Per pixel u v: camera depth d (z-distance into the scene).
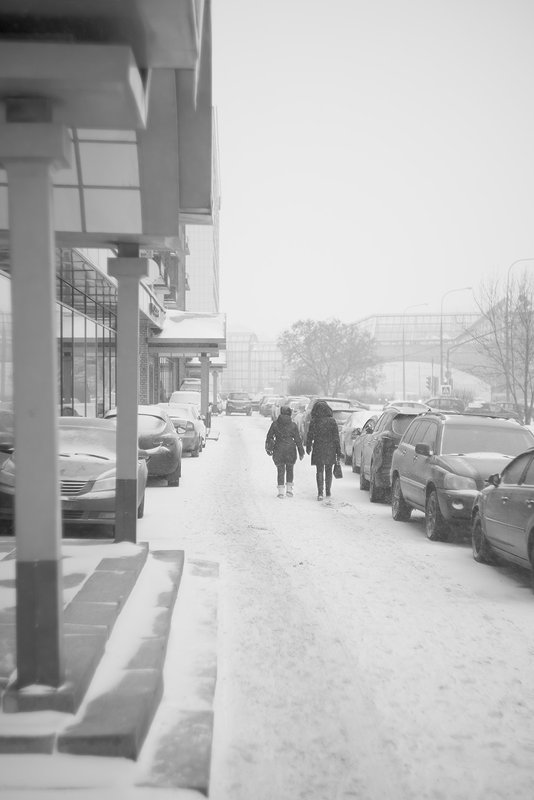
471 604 7.79
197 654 5.89
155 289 38.00
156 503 14.58
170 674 5.45
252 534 11.49
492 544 9.48
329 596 7.95
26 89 4.34
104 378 27.33
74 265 21.02
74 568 7.57
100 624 5.57
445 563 9.84
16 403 4.35
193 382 61.50
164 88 7.46
